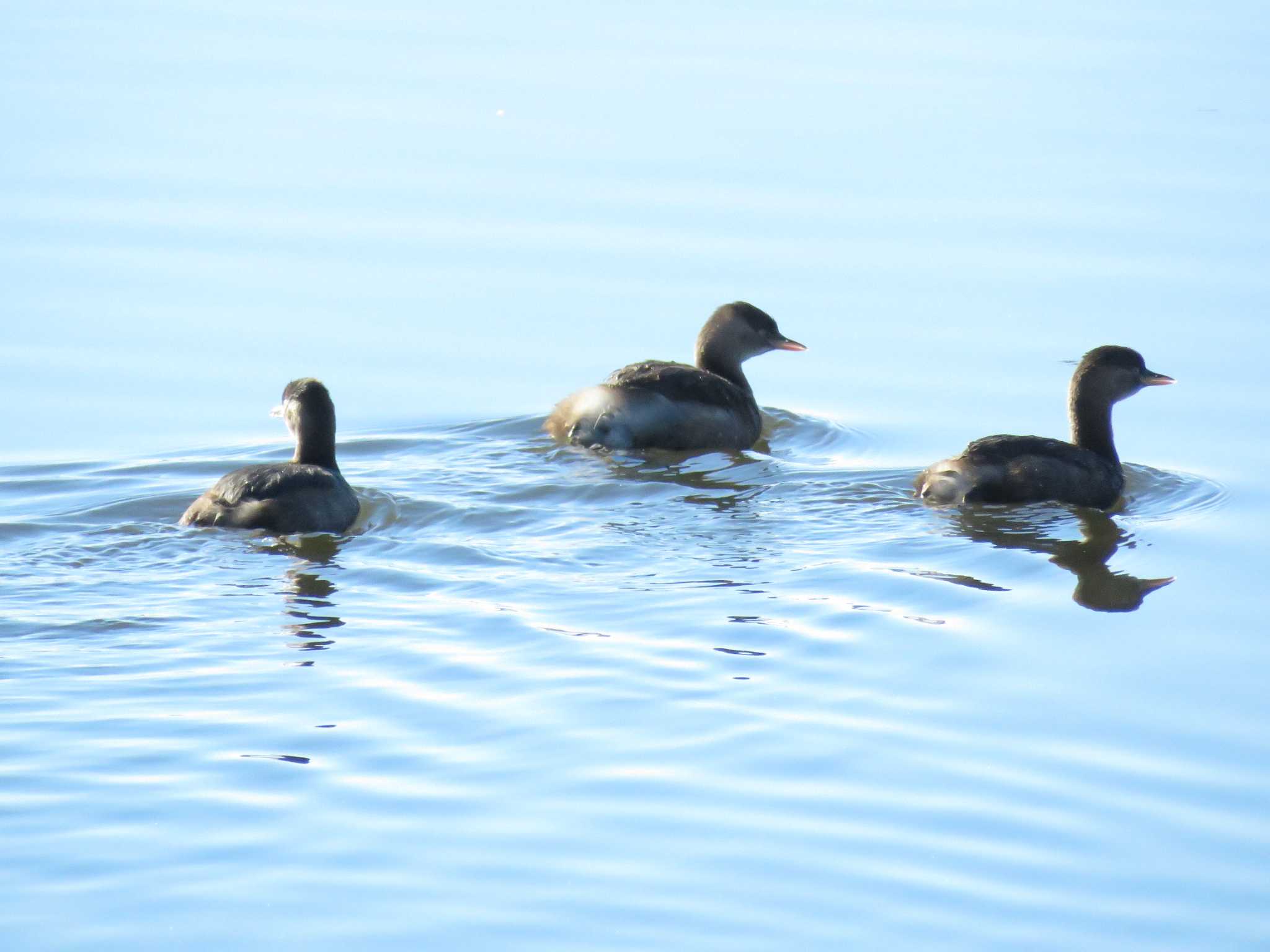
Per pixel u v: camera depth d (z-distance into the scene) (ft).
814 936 35.04
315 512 60.75
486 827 39.11
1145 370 69.77
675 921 35.50
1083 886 36.99
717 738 43.91
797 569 57.16
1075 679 48.19
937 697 46.75
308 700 45.80
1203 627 52.24
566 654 49.21
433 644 49.93
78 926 34.86
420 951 34.27
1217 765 42.70
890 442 74.49
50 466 68.59
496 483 67.56
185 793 40.37
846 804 40.47
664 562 57.93
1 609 52.34
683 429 72.69
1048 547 59.62
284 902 35.91
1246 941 34.83
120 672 47.52
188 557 57.98
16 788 40.45
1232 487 67.00
